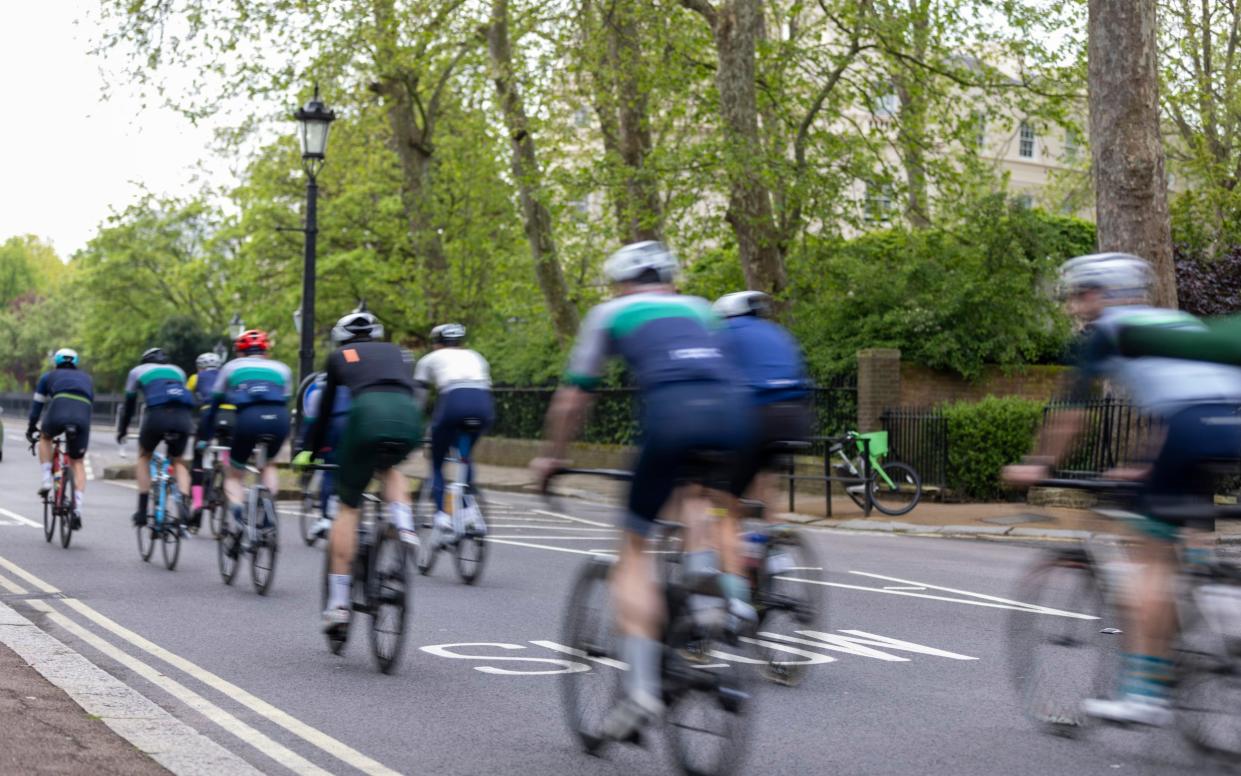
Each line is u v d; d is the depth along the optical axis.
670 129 25.45
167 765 5.25
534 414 30.55
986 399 20.52
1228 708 5.35
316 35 26.36
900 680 7.36
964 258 22.62
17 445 43.69
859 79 24.55
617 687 5.57
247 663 7.78
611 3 22.86
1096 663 5.93
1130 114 17.97
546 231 27.50
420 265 32.12
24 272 115.44
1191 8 29.09
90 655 7.91
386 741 5.97
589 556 13.58
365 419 7.64
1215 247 25.30
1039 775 5.45
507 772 5.48
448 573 12.22
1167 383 5.52
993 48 25.38
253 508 10.69
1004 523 17.38
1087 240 25.89
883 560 13.28
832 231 23.23
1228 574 5.40
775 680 7.20
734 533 6.89
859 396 21.55
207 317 60.97
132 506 18.88
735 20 21.47
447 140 33.28
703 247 27.25
